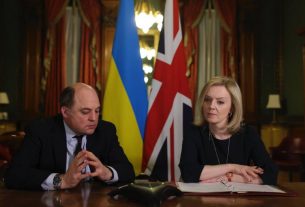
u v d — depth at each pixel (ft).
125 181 5.69
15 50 26.84
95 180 5.87
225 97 6.29
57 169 5.93
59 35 26.63
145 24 25.88
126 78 8.83
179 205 4.05
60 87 26.37
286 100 25.93
